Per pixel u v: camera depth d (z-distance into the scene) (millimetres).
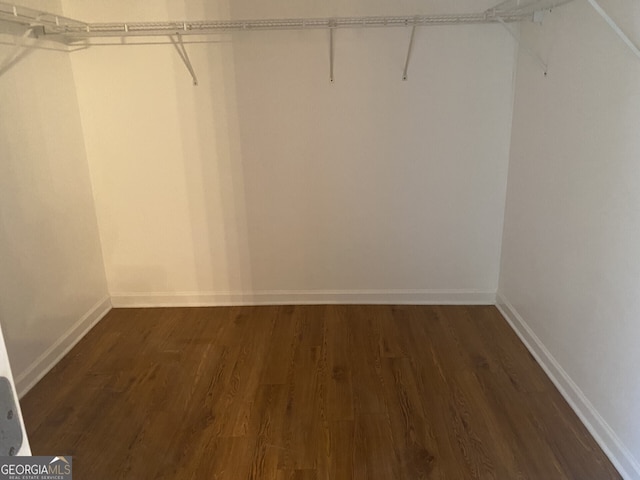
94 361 2570
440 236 3059
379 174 2955
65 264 2711
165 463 1862
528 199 2617
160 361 2561
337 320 2963
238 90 2832
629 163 1713
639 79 1648
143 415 2137
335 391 2270
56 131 2639
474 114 2838
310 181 2977
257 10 2711
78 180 2852
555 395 2227
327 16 2707
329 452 1899
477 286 3146
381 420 2072
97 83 2828
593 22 1943
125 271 3164
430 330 2822
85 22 2727
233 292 3186
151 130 2910
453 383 2316
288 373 2420
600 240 1908
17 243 2311
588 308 2006
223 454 1902
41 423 2090
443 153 2908
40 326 2471
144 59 2793
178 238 3104
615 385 1814
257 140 2912
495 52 2732
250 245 3105
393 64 2764
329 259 3121
